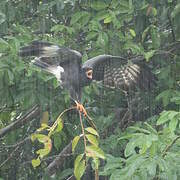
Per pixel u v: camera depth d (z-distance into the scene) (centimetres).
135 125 1054
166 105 1038
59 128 706
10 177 1159
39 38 1061
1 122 1149
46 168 1121
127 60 934
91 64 891
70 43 1091
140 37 1112
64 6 1059
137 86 959
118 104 1138
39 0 1132
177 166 777
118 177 784
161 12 1090
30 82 979
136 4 1068
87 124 1097
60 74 879
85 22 1035
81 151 1084
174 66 1092
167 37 1134
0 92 972
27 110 1099
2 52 934
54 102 1028
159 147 781
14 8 1091
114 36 1053
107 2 1039
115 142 1041
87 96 1019
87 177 1051
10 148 1159
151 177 784
